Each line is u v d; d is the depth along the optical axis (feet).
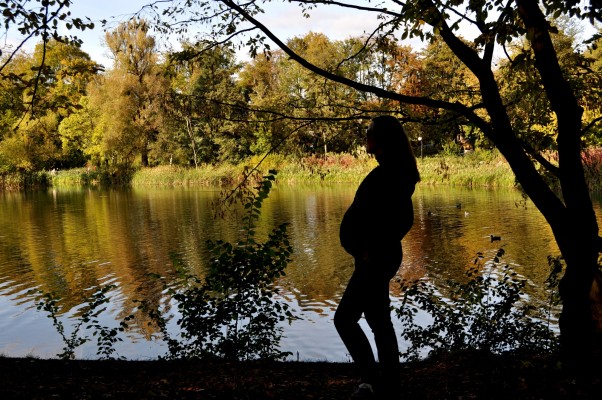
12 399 13.75
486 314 21.52
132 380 15.94
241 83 189.98
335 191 127.65
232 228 71.97
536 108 20.53
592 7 13.05
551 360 14.83
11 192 169.37
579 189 13.88
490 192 107.45
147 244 62.08
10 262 53.83
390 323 11.40
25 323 33.91
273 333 21.20
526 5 13.43
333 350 27.55
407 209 11.26
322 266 47.21
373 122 11.32
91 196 139.95
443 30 15.19
